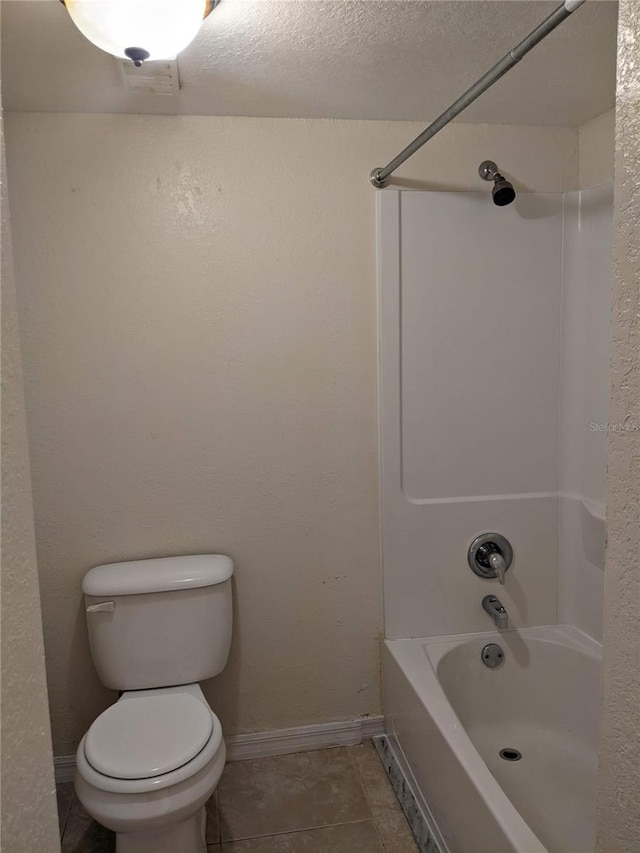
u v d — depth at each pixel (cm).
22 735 59
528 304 219
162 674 193
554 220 218
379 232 207
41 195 191
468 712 218
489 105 196
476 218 213
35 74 164
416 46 154
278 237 204
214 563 200
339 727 225
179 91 177
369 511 220
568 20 144
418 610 223
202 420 206
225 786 205
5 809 56
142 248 197
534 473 225
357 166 206
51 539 202
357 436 216
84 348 197
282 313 207
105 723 168
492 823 137
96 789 147
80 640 207
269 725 222
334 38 149
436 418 218
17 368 60
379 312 210
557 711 217
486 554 220
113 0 116
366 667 226
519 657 221
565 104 196
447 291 214
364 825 188
